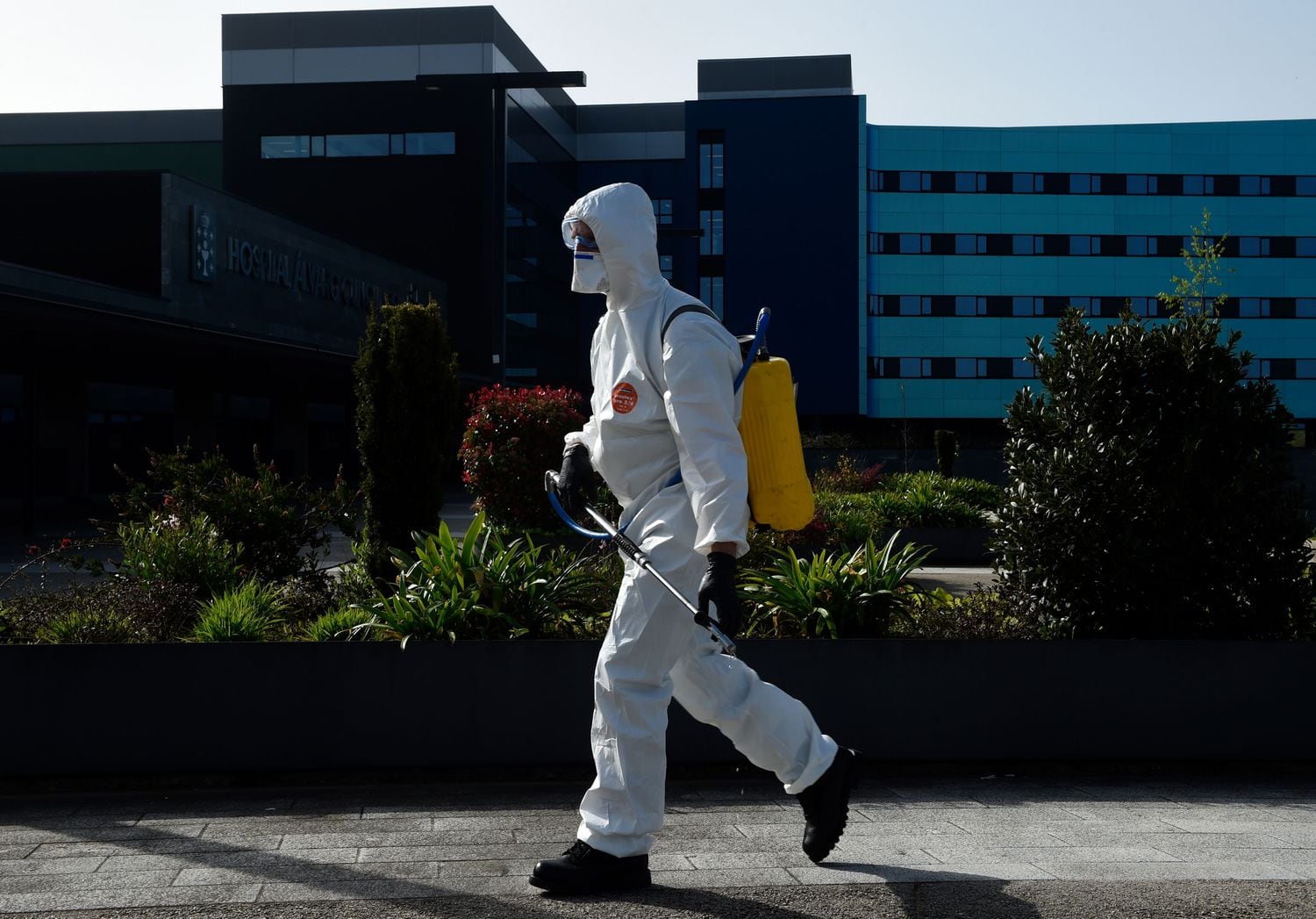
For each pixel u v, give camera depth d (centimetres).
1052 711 536
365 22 5581
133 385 3716
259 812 455
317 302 3978
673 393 331
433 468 984
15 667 499
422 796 484
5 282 2339
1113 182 6669
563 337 6631
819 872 360
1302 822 434
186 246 3172
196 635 588
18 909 324
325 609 782
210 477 874
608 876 336
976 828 423
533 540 1320
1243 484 561
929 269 6588
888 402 6569
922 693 534
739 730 362
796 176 6222
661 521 342
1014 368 6594
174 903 329
